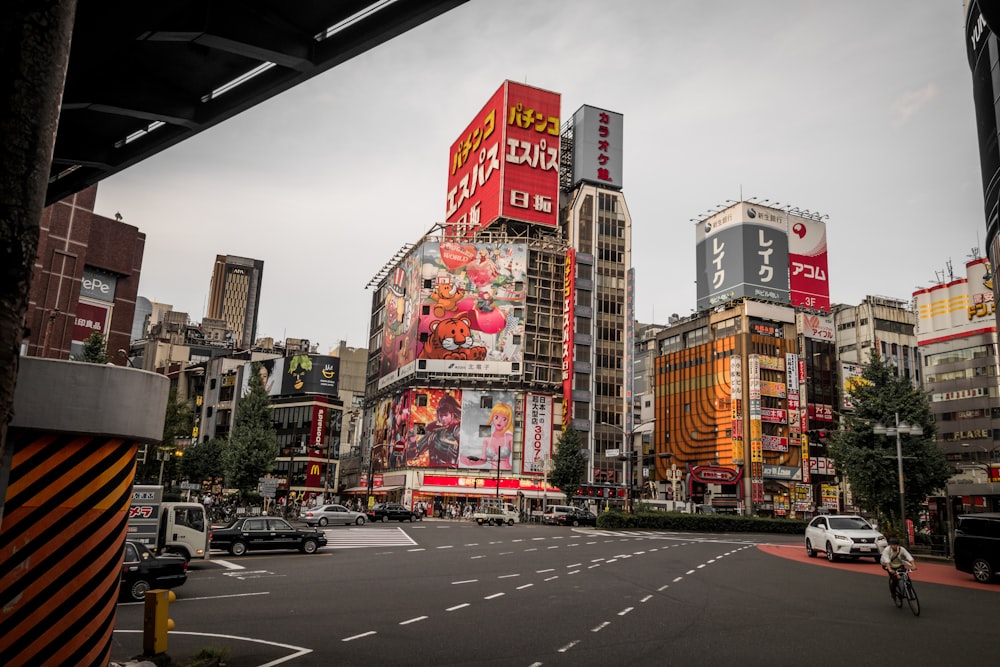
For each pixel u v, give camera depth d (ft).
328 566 71.56
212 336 438.40
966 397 265.95
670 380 348.38
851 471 117.39
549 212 288.30
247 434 172.76
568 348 269.85
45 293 187.73
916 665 31.01
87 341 132.16
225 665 28.91
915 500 115.96
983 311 264.52
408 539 112.57
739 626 40.57
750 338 310.45
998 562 64.18
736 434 302.45
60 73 14.23
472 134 316.40
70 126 57.77
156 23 40.75
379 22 42.96
